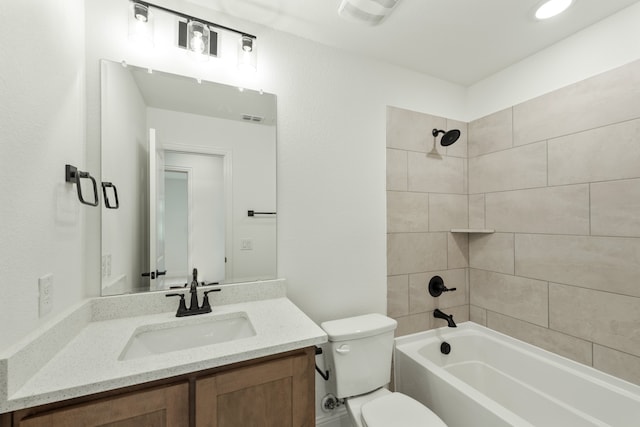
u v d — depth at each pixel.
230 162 1.44
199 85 1.37
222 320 1.22
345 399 1.41
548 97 1.67
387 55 1.78
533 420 1.61
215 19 1.40
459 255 2.11
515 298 1.83
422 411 1.24
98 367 0.77
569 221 1.56
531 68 1.77
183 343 1.15
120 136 1.23
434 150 2.03
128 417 0.74
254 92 1.47
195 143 1.37
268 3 1.35
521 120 1.81
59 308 0.91
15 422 0.65
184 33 1.31
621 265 1.35
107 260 1.20
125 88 1.24
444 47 1.70
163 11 1.26
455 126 2.12
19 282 0.70
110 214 1.21
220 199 1.42
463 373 1.92
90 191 1.15
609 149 1.40
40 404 0.65
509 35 1.58
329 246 1.67
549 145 1.66
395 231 1.87
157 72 1.28
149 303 1.22
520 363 1.73
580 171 1.51
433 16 1.44
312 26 1.51
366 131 1.78
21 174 0.71
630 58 1.34
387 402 1.31
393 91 1.88
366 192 1.78
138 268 1.27
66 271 0.96
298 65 1.58
